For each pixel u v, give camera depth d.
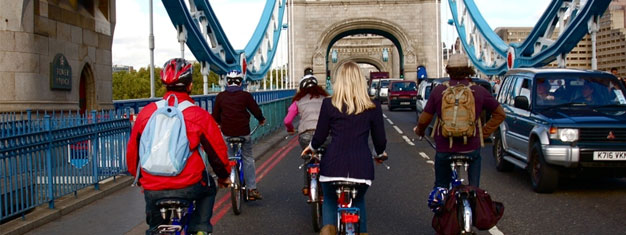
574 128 8.45
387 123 25.02
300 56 56.16
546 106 9.61
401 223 7.12
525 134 9.58
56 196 7.84
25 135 7.06
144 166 4.06
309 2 56.03
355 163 4.75
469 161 5.51
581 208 7.78
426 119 5.77
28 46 11.36
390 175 10.98
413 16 55.44
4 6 11.10
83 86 13.84
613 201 8.23
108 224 7.13
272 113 20.62
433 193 5.69
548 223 6.97
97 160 9.04
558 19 28.17
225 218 7.62
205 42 27.44
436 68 55.44
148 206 4.34
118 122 9.95
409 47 55.31
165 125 4.11
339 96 4.89
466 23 45.69
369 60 103.19
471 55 43.91
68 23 12.74
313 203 6.64
